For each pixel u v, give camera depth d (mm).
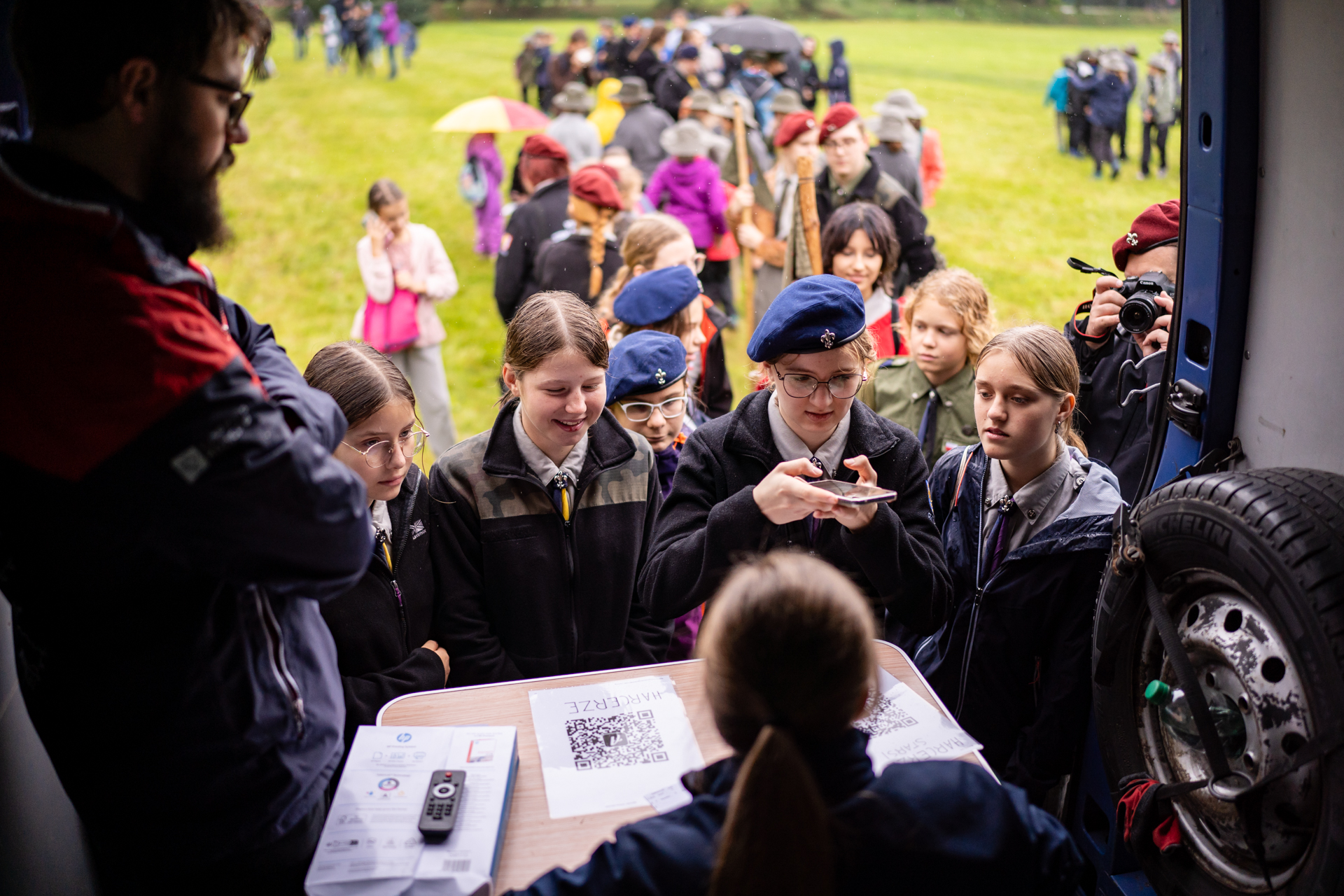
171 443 1056
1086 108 11562
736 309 5930
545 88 14297
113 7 1039
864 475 1726
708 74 11523
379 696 1845
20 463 1062
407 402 1789
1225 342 1729
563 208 4801
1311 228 1568
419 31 24062
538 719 1625
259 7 1157
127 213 1105
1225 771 1455
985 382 1927
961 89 16984
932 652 2152
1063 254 9148
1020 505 1981
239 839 1315
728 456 1963
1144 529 1649
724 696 1015
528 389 1891
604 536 2041
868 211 3338
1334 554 1316
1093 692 1787
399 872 1271
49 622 1195
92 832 1344
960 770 1099
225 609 1230
